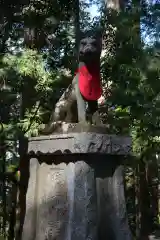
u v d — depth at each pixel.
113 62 5.28
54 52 5.81
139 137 5.52
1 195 6.79
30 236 3.43
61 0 5.84
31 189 3.50
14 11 5.25
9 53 4.76
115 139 3.23
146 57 5.06
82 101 3.27
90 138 3.08
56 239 3.17
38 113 5.22
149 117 5.25
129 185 8.52
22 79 4.77
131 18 5.44
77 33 5.70
